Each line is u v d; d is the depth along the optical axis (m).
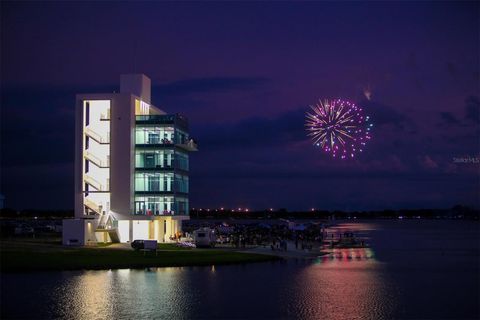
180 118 137.62
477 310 68.06
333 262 120.12
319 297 74.81
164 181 132.12
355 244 188.88
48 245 116.25
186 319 61.31
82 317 61.34
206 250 119.81
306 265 109.62
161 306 67.06
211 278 86.44
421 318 63.66
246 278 88.69
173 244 129.62
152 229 134.12
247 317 62.81
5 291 73.06
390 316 64.56
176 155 133.75
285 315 64.12
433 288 84.69
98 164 131.00
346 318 63.41
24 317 60.97
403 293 79.44
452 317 64.31
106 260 94.81
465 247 190.75
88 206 130.62
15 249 105.31
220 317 62.53
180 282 82.38
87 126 132.12
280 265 107.06
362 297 75.62
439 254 155.12
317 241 189.88
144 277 85.31
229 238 159.00
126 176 129.88
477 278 96.69
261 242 153.00
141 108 136.75
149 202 131.88
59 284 77.81
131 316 62.19
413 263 124.44
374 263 122.12
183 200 140.88
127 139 130.25
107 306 66.44
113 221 128.12
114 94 131.00
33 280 80.38
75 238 118.50
